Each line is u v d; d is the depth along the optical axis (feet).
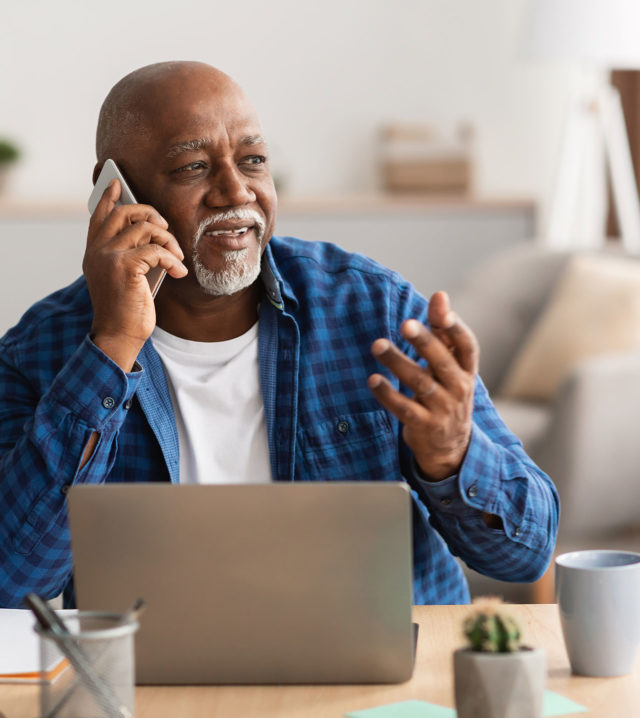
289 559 3.74
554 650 4.15
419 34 17.58
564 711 3.51
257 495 3.71
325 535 3.71
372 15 17.49
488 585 9.33
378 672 3.79
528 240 16.42
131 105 5.57
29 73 17.04
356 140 17.62
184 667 3.83
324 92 17.53
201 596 3.78
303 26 17.40
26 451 5.02
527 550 5.15
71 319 5.82
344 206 16.12
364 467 5.64
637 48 14.38
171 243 5.25
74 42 17.04
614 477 10.55
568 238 16.21
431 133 17.08
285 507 3.71
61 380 5.00
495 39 17.67
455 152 16.84
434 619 4.51
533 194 17.28
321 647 3.79
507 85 17.74
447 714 3.47
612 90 16.94
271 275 5.70
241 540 3.73
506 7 17.63
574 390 10.37
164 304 5.70
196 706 3.65
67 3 16.99
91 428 4.98
